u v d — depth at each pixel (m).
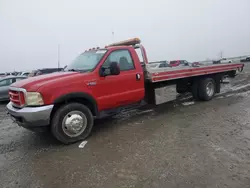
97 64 4.18
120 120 5.25
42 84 3.47
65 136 3.77
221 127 4.23
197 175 2.56
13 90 3.73
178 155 3.12
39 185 2.55
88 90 3.96
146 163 2.93
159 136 3.95
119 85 4.50
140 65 5.02
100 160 3.11
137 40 5.21
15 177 2.75
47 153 3.48
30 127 3.49
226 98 7.20
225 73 8.02
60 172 2.83
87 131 4.05
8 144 4.00
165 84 5.93
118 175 2.67
